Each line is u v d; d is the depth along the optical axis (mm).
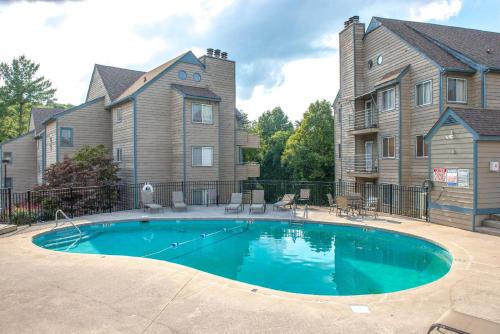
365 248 11094
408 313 5141
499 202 11578
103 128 24234
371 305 5426
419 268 8930
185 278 6688
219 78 23984
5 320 4844
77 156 20109
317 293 7281
